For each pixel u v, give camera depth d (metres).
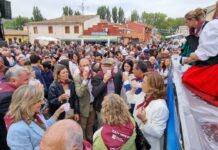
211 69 1.83
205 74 1.85
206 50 1.83
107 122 2.47
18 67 3.15
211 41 1.82
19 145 2.19
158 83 2.60
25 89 2.36
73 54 8.19
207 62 1.86
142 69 4.03
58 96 3.96
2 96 2.89
